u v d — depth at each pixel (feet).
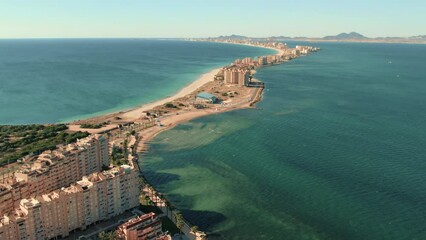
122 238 611.47
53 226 624.59
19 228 580.71
